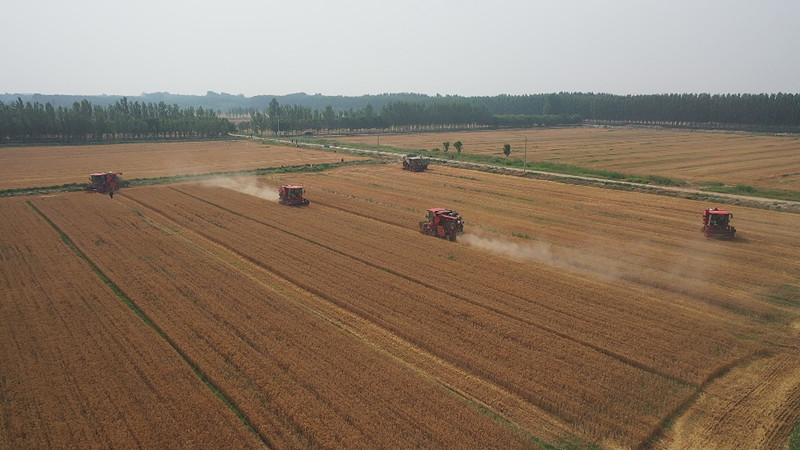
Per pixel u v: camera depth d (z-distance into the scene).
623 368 24.38
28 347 26.30
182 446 18.88
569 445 19.28
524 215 58.97
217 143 154.62
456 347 26.23
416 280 36.38
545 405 21.50
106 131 154.38
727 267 40.06
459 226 48.16
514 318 30.02
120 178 83.62
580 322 29.25
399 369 24.08
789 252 44.12
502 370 23.98
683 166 100.31
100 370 24.00
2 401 21.72
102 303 31.89
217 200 66.75
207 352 25.72
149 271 37.91
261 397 21.94
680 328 28.81
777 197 66.94
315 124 193.50
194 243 46.41
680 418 21.09
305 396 21.89
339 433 19.48
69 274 37.31
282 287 35.25
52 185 77.81
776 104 196.12
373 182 82.81
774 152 124.56
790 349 26.89
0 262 40.25
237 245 45.12
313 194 71.81
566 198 69.06
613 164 104.00
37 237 48.00
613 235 49.94
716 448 19.33
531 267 39.50
